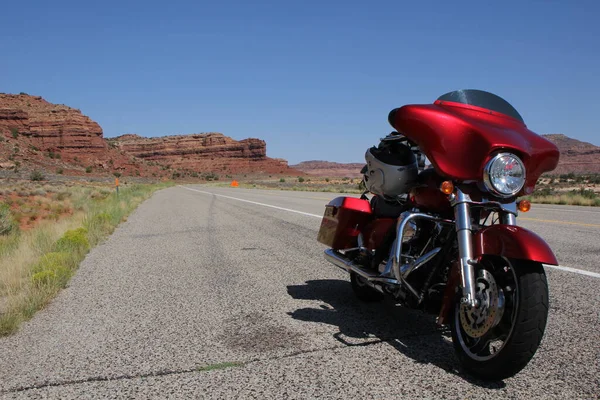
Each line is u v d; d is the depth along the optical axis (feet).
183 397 10.14
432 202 12.27
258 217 51.16
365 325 14.64
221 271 23.59
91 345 13.51
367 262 14.94
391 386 10.39
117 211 56.24
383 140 13.80
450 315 11.58
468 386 10.31
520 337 9.52
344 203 16.29
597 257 24.66
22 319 15.84
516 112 12.62
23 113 620.49
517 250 9.61
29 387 10.84
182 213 60.54
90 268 25.09
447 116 11.09
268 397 10.03
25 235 38.96
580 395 9.82
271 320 15.40
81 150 622.54
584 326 14.12
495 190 10.50
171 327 14.98
